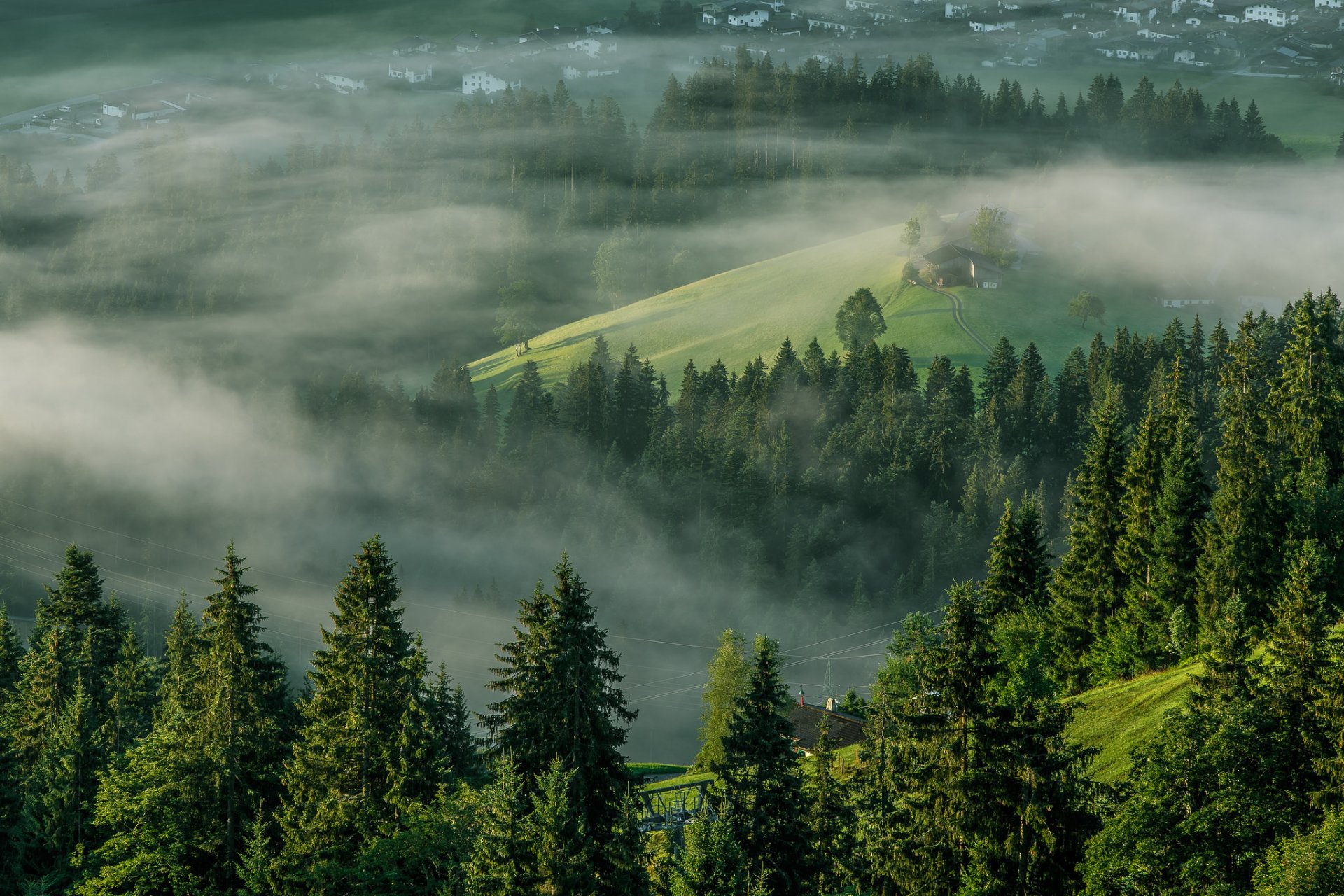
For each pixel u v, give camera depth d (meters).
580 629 67.94
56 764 92.81
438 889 67.19
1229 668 63.09
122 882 77.25
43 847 89.38
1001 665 63.38
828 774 74.50
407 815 73.69
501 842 57.62
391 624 79.44
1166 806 57.84
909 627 98.62
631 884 64.00
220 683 81.88
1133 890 57.12
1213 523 112.69
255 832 74.88
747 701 69.88
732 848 62.69
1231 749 57.41
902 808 65.06
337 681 78.50
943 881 62.56
